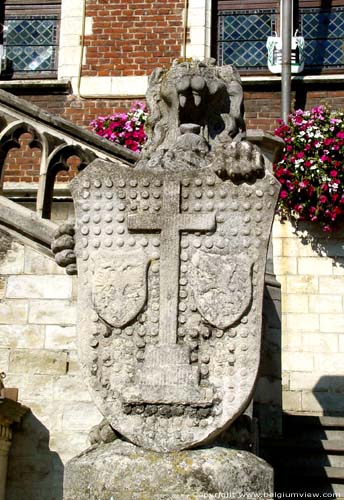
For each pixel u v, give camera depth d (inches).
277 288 295.1
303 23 484.4
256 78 458.0
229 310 182.4
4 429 255.8
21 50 495.5
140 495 168.6
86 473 175.6
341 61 478.0
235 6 489.7
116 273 187.9
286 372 396.5
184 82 203.5
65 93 471.5
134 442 179.0
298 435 295.4
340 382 392.5
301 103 458.9
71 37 478.0
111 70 472.1
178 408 179.3
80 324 187.8
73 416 265.4
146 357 183.3
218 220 187.3
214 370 181.5
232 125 208.8
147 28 475.2
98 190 192.9
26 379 270.5
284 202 402.3
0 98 301.1
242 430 191.6
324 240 407.8
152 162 199.9
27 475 261.7
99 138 298.8
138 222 188.7
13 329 275.3
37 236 280.5
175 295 185.0
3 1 501.7
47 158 294.4
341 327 399.9
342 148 397.4
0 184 297.3
